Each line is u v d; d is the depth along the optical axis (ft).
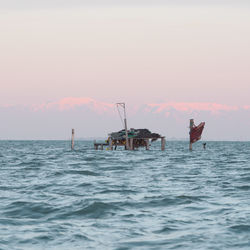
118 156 357.41
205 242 64.95
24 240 65.87
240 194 120.37
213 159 333.01
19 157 352.69
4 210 93.20
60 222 80.69
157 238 67.56
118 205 99.09
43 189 132.87
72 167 233.35
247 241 65.41
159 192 124.98
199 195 117.50
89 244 64.13
